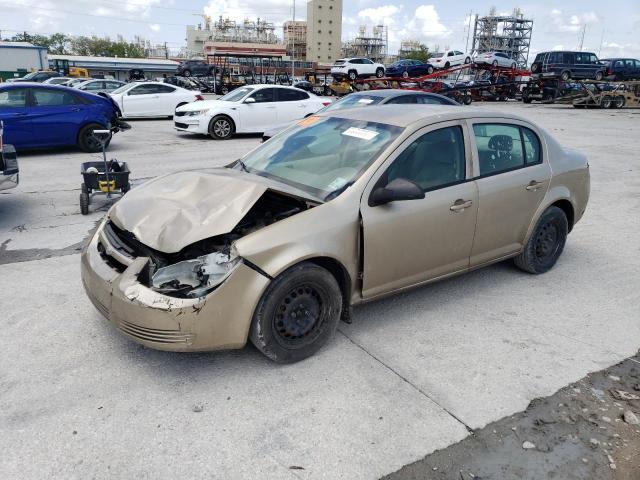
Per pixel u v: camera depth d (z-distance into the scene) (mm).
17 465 2479
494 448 2717
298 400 3025
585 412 3027
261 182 3535
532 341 3799
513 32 111625
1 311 3982
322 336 3465
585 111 27500
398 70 40500
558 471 2586
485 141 4262
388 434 2777
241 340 3104
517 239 4648
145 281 3072
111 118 12070
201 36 148375
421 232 3770
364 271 3541
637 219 7180
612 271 5215
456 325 3996
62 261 5070
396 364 3432
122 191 6684
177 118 15016
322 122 4387
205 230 3104
